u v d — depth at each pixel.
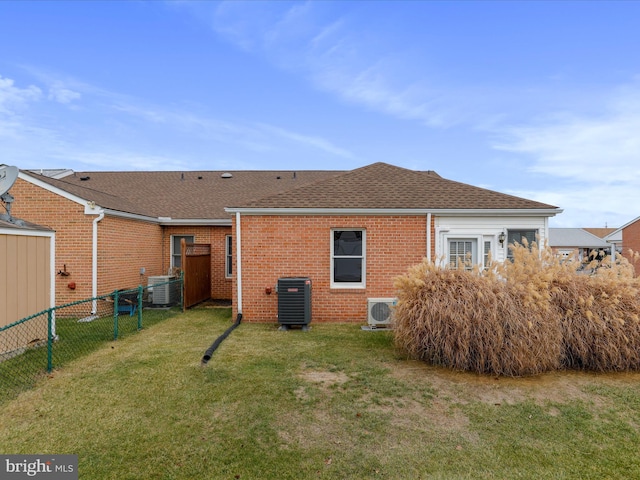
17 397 4.47
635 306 5.44
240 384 4.85
